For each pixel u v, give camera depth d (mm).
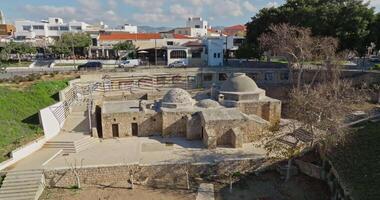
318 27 55281
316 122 27328
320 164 27203
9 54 79938
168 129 33688
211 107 35094
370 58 75250
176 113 33375
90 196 24094
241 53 67312
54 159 27562
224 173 27094
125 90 48125
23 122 33125
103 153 29078
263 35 57594
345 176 23719
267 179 26781
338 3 62188
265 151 29375
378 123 30297
